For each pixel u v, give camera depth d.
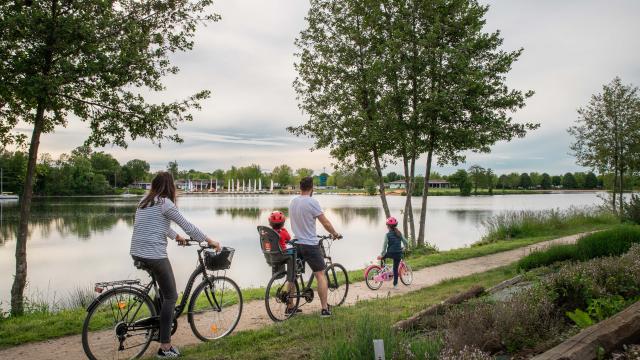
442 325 5.12
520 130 15.83
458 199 92.62
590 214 23.98
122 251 20.50
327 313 6.61
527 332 4.51
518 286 7.68
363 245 21.70
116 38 8.93
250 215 42.59
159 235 5.02
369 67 15.58
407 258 14.85
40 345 5.83
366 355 3.86
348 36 16.31
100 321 4.91
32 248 21.39
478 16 15.70
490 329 4.54
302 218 6.75
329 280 7.46
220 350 5.27
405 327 5.38
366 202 75.19
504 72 15.84
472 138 15.14
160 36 9.26
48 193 116.69
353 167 17.70
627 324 3.96
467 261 13.22
